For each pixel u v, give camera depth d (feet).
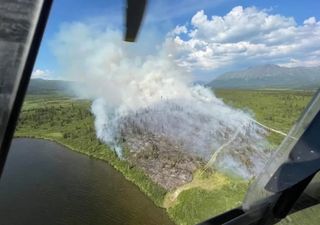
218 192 363.97
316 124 9.47
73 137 584.81
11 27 3.71
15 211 307.99
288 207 9.74
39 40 3.83
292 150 9.75
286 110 561.43
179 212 352.28
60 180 396.57
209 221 9.81
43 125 642.63
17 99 3.68
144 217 340.39
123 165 475.72
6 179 382.01
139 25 4.22
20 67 3.71
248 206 10.14
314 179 11.13
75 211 324.60
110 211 337.93
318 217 10.57
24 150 513.45
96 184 400.88
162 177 422.41
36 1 3.84
